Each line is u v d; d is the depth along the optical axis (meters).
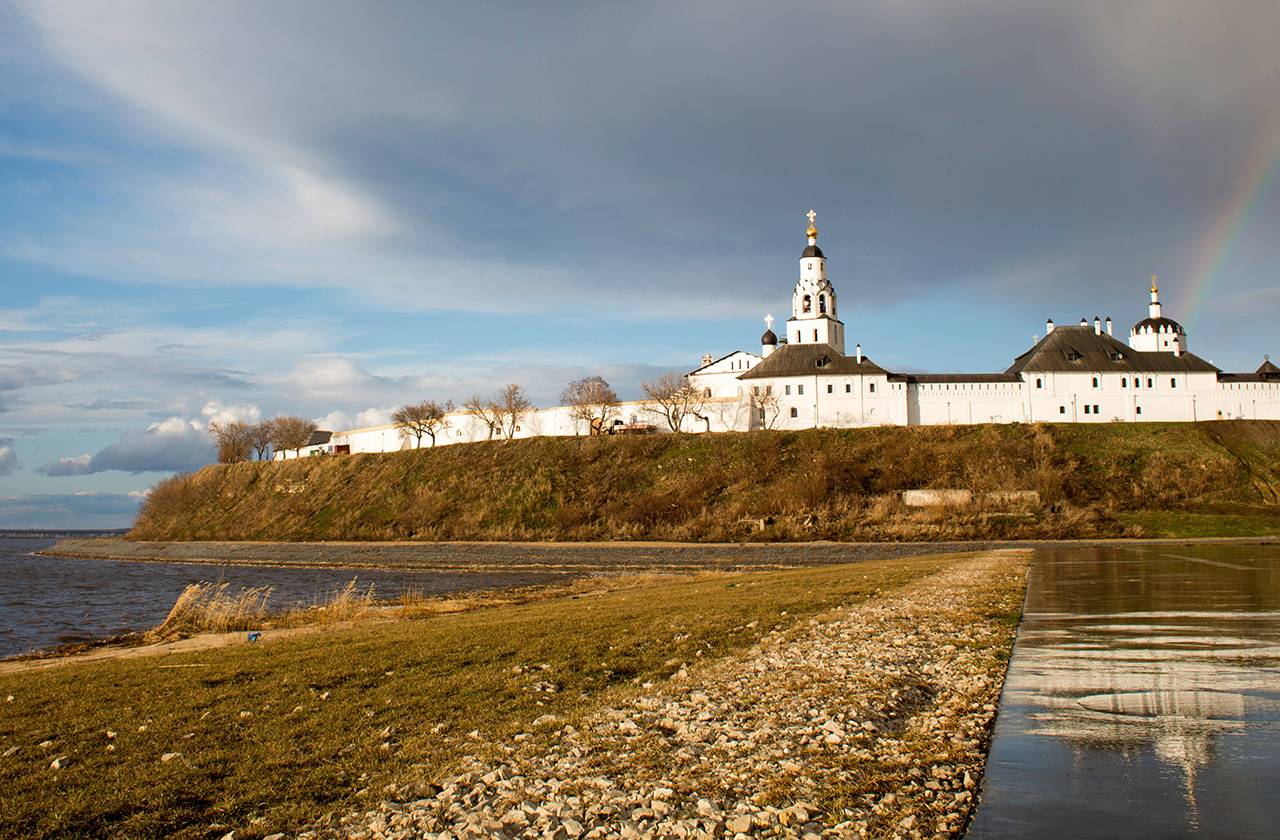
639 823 9.23
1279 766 10.48
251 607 50.47
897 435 108.88
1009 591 31.45
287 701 16.44
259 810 10.39
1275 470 97.56
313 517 115.62
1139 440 105.94
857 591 33.53
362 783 11.26
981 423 116.44
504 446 120.50
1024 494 88.31
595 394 133.75
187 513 131.62
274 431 176.38
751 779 10.52
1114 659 17.67
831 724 12.63
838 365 122.06
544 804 9.97
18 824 10.16
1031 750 11.29
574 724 13.55
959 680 15.84
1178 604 27.31
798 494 92.38
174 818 10.20
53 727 15.10
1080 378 119.31
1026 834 8.51
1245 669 16.47
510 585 60.19
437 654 21.03
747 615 26.62
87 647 34.00
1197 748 11.27
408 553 88.50
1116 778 10.12
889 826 8.86
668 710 14.13
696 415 122.25
